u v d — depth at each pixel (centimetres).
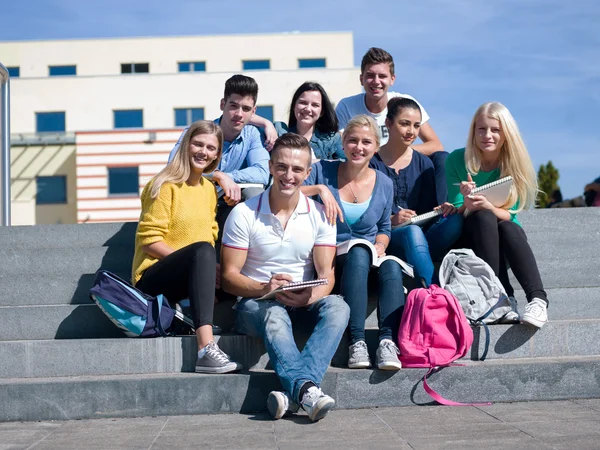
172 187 425
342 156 563
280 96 2862
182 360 395
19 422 364
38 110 2931
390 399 382
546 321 419
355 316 399
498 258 437
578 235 526
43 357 393
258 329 387
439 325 390
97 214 2630
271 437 320
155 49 3328
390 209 455
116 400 370
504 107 469
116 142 2639
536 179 472
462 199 477
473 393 386
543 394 389
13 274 487
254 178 494
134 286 420
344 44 3328
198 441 315
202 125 432
